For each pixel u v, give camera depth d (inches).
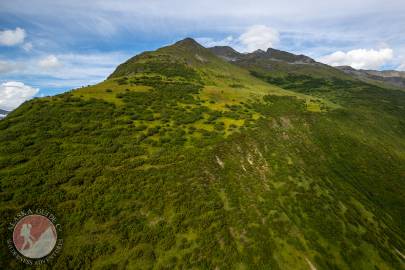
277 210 1569.9
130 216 1257.4
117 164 1550.2
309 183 1952.5
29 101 2265.0
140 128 2058.3
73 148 1635.1
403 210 2368.4
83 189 1331.2
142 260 1104.8
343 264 1423.5
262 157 2042.3
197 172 1596.9
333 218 1711.4
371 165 2822.3
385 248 1681.8
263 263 1228.5
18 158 1438.2
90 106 2317.9
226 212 1418.6
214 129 2269.9
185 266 1118.4
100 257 1083.3
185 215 1320.1
